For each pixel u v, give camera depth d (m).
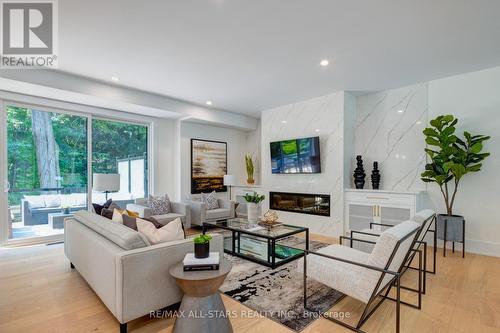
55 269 2.99
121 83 4.11
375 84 4.17
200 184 6.07
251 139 7.00
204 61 3.31
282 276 2.77
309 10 2.26
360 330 1.85
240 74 3.74
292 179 5.24
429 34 2.64
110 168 4.98
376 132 4.57
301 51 3.03
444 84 3.90
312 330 1.86
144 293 1.82
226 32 2.62
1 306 2.16
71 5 2.18
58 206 4.33
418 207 3.79
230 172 6.72
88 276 2.29
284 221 5.32
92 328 1.86
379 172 4.50
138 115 5.24
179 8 2.23
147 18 2.38
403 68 3.53
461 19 2.38
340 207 4.50
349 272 1.96
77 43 2.84
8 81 3.36
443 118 3.49
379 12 2.28
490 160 3.55
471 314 2.06
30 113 4.06
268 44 2.87
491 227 3.54
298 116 5.18
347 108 4.59
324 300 2.28
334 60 3.27
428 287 2.54
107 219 2.47
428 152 3.67
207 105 5.48
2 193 3.81
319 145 4.77
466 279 2.73
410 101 4.22
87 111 4.56
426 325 1.92
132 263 1.76
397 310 1.72
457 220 3.47
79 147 4.56
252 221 3.92
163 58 3.22
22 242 3.96
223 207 5.46
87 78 3.90
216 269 1.80
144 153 5.50
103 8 2.22
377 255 1.82
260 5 2.19
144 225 2.12
